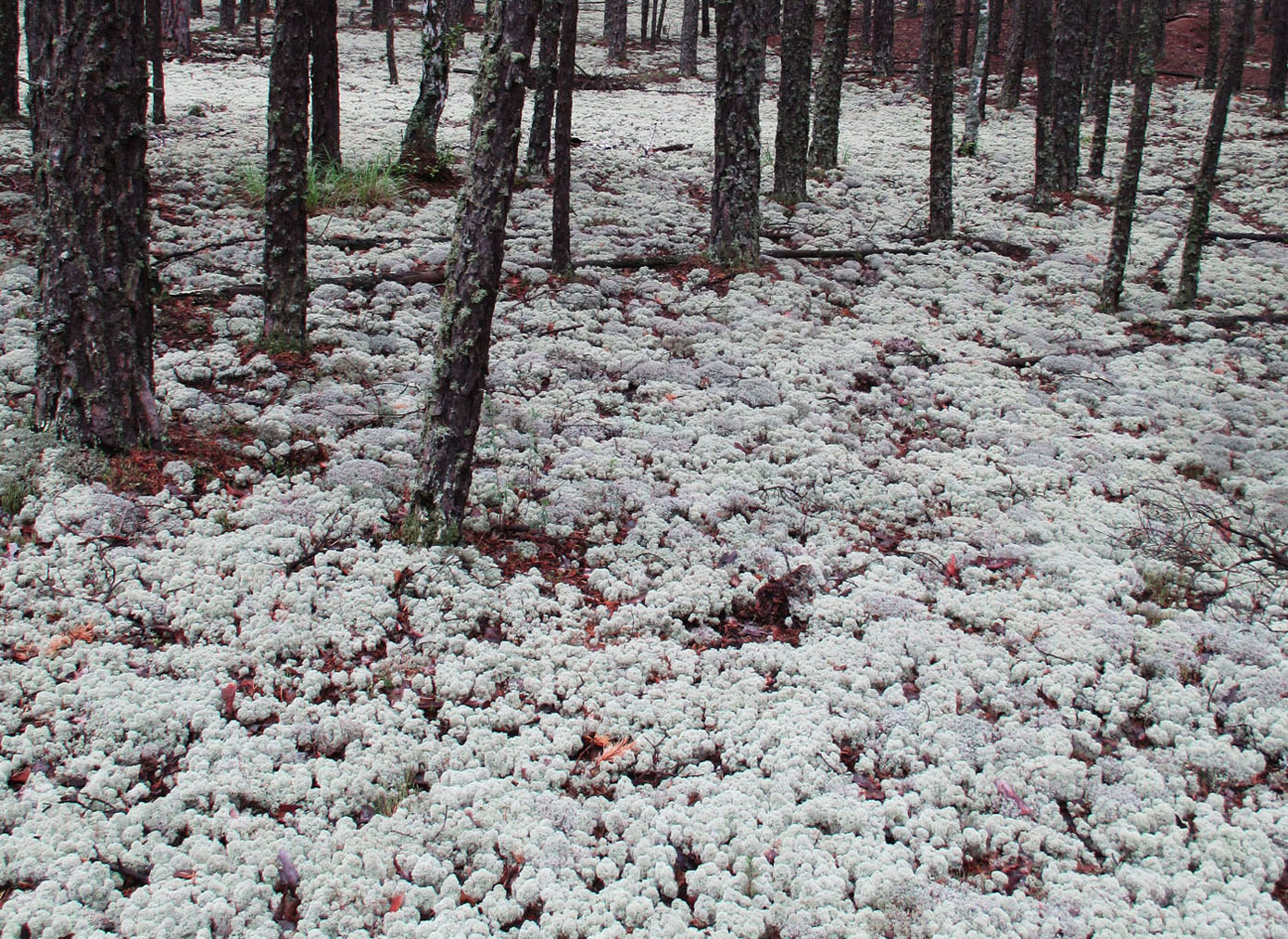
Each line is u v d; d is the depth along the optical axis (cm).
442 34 1214
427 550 505
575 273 930
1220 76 946
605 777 390
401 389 688
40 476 514
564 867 345
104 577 459
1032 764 404
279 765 381
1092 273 1105
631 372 758
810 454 665
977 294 1013
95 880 321
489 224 479
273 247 698
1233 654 478
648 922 325
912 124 2139
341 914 320
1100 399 795
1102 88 1609
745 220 980
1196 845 371
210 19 3139
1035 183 1388
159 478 537
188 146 1240
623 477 613
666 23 3772
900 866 349
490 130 468
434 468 511
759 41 946
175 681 412
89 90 495
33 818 341
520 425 661
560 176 902
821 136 1503
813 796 384
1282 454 692
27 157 1071
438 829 356
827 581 528
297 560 495
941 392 790
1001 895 345
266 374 688
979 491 631
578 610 492
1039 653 474
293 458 588
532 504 570
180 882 324
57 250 516
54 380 534
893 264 1079
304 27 664
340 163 1167
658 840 360
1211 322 970
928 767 404
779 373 777
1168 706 442
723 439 663
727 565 537
